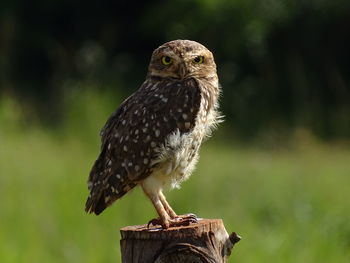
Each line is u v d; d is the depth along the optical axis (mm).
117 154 6371
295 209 11531
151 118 6379
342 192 12906
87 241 9977
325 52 27500
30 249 9844
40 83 28000
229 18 26688
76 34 29297
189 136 6449
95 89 19656
